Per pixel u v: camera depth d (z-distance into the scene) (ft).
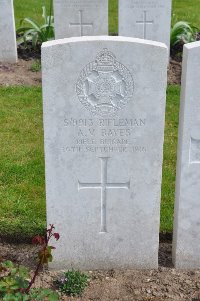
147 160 7.41
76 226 7.70
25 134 11.55
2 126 11.84
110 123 7.25
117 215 7.66
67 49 6.91
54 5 14.48
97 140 7.32
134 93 7.13
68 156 7.38
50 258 6.81
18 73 14.55
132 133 7.30
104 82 7.08
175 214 7.75
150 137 7.31
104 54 6.97
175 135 11.54
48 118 7.18
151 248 7.80
